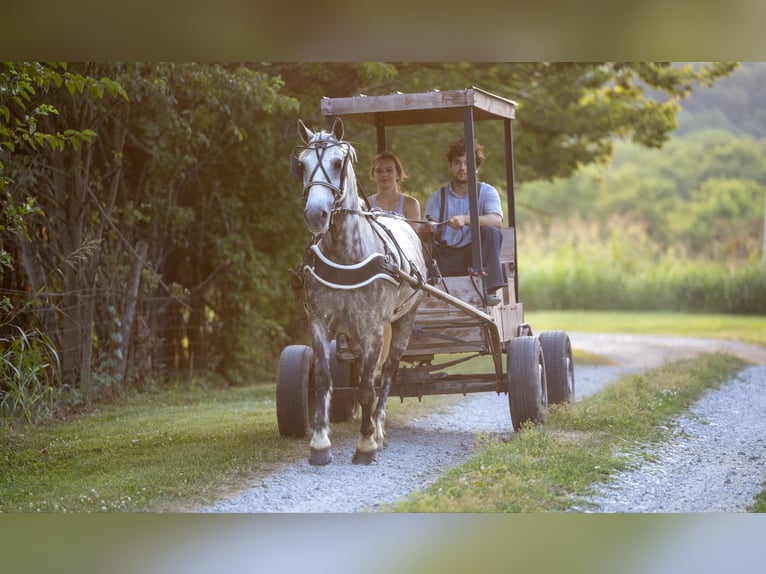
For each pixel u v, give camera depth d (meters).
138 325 20.14
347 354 13.47
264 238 23.56
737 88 75.75
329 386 11.25
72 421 15.77
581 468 11.00
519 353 12.86
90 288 18.48
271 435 13.30
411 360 14.05
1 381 15.08
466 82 25.33
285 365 12.93
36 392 15.77
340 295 10.97
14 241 16.94
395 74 21.16
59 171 17.34
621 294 52.47
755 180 68.31
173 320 21.67
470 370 22.25
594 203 68.25
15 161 15.98
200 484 10.52
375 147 22.86
